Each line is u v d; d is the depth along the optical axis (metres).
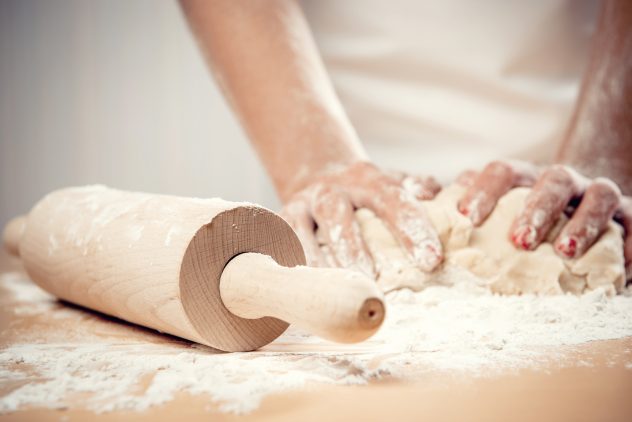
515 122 0.77
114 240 0.46
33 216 0.55
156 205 0.46
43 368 0.41
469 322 0.47
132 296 0.44
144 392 0.37
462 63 0.77
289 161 0.61
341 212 0.54
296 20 0.68
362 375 0.38
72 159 1.32
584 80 0.68
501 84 0.76
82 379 0.39
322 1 0.79
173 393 0.37
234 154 1.28
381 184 0.55
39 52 1.29
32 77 1.30
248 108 0.64
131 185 1.31
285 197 0.60
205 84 1.27
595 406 0.35
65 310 0.54
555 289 0.52
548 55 0.77
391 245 0.53
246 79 0.65
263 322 0.43
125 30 1.28
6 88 1.30
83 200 0.52
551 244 0.54
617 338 0.44
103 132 1.30
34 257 0.53
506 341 0.43
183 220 0.43
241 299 0.41
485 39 0.76
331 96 0.65
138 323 0.47
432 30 0.76
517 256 0.53
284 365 0.40
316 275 0.38
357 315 0.36
